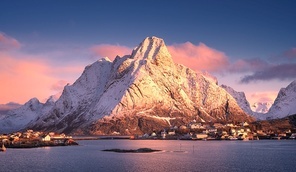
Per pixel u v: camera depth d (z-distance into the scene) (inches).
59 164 7337.6
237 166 6914.4
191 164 7229.3
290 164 7185.0
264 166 6899.6
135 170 6476.4
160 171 6358.3
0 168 6796.3
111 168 6727.4
